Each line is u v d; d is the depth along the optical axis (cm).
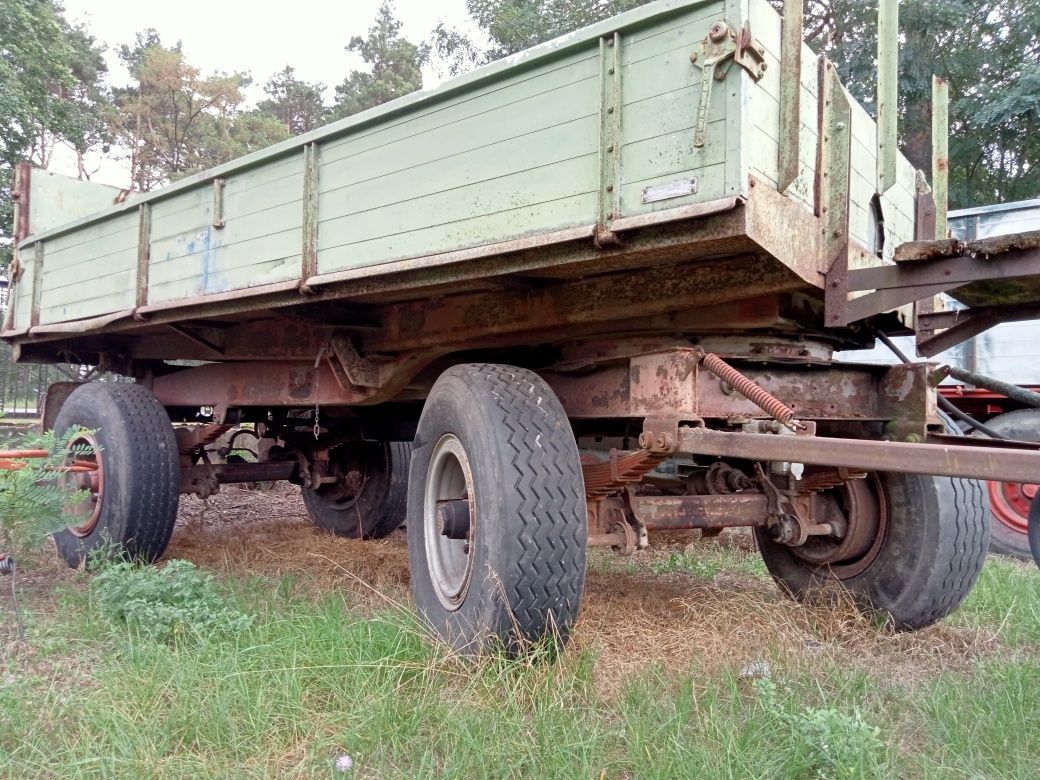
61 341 600
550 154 270
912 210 396
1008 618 397
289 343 460
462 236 298
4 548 471
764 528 430
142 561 457
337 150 350
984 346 702
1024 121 1368
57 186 680
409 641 306
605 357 335
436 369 444
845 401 350
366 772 226
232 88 3053
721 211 224
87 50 3055
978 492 375
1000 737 242
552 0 1733
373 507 631
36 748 231
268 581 438
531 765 222
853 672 306
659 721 249
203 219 426
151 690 266
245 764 226
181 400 591
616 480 321
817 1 1397
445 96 304
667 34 240
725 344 320
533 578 281
